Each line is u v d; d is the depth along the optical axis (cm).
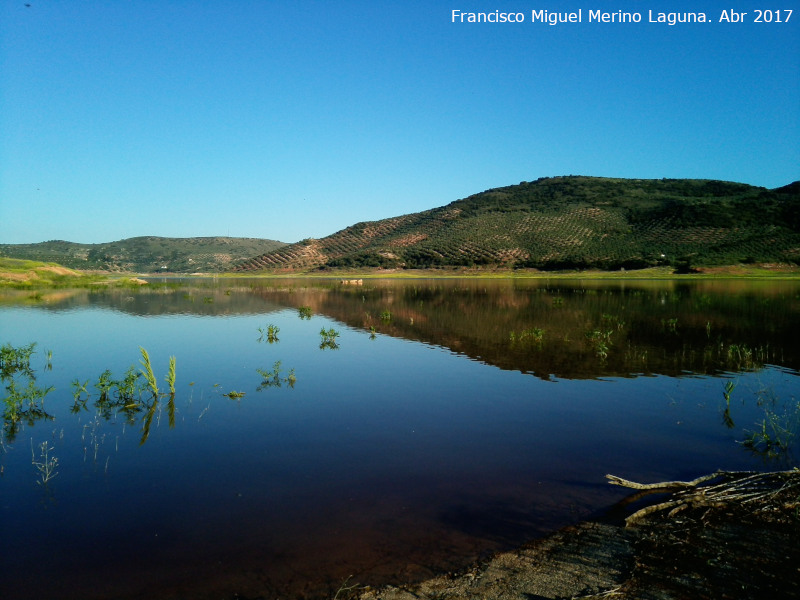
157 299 4128
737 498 668
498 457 824
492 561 539
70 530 604
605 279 7344
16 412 1054
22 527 610
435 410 1077
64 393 1223
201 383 1318
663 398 1162
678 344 1844
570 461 807
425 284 6812
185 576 516
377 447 869
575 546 566
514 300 3788
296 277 11700
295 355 1684
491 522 620
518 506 660
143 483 731
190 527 611
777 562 530
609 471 770
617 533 593
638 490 703
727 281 6356
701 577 506
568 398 1166
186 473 766
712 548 559
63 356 1672
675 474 762
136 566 534
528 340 1953
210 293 4994
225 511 649
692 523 614
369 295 4603
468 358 1623
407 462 804
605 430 951
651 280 6862
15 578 509
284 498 684
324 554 553
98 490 709
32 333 2184
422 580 507
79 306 3450
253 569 527
